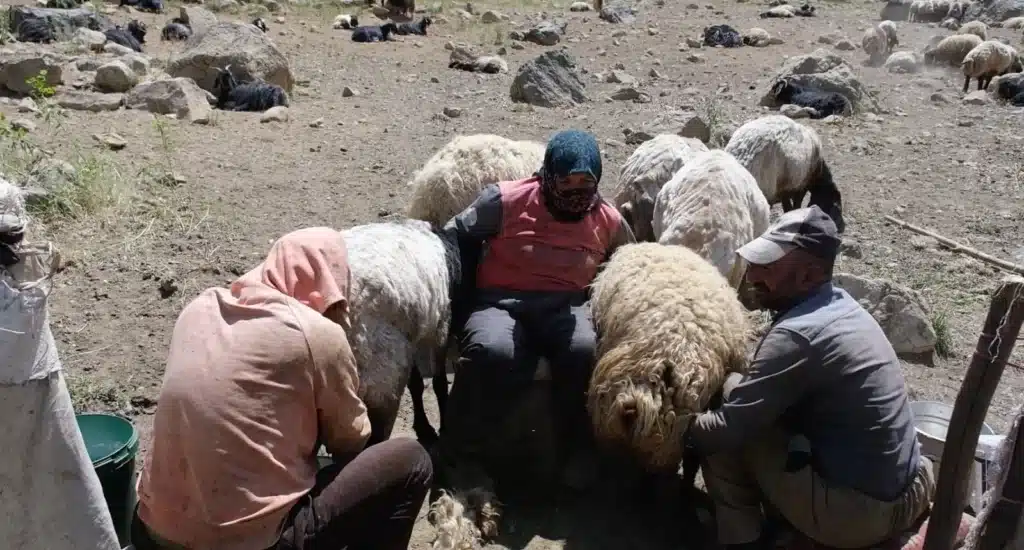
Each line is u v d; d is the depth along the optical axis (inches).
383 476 117.3
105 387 179.0
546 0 837.2
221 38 416.8
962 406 103.7
